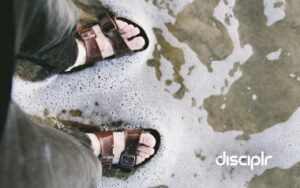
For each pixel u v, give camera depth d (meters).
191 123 1.34
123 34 1.29
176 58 1.33
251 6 1.38
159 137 1.31
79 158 0.85
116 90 1.30
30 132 0.68
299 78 1.39
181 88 1.33
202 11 1.36
